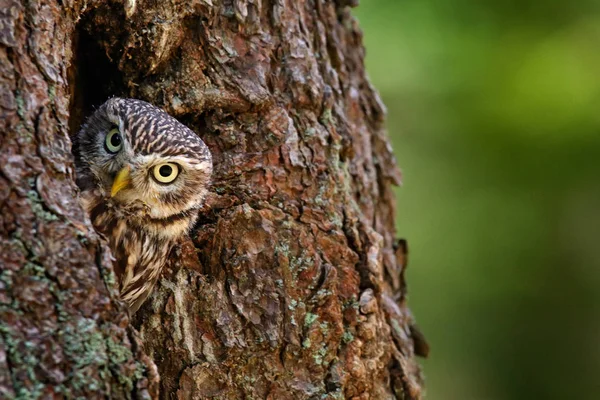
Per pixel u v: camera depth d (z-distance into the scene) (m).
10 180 6.46
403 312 10.30
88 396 6.33
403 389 9.30
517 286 18.20
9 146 6.53
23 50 6.77
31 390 6.15
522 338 18.22
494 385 18.20
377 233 9.20
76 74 9.03
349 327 8.69
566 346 18.23
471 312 18.33
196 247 8.57
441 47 17.61
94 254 6.60
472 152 18.06
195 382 8.22
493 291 18.28
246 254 8.45
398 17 17.67
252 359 8.31
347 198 9.12
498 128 17.80
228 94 8.67
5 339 6.18
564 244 18.05
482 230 18.23
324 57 9.48
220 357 8.30
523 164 17.94
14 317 6.25
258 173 8.77
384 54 17.52
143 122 8.24
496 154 17.97
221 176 8.74
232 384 8.28
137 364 6.57
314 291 8.55
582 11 17.94
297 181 8.88
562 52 17.59
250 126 8.82
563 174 17.83
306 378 8.44
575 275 18.12
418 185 18.20
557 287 18.14
